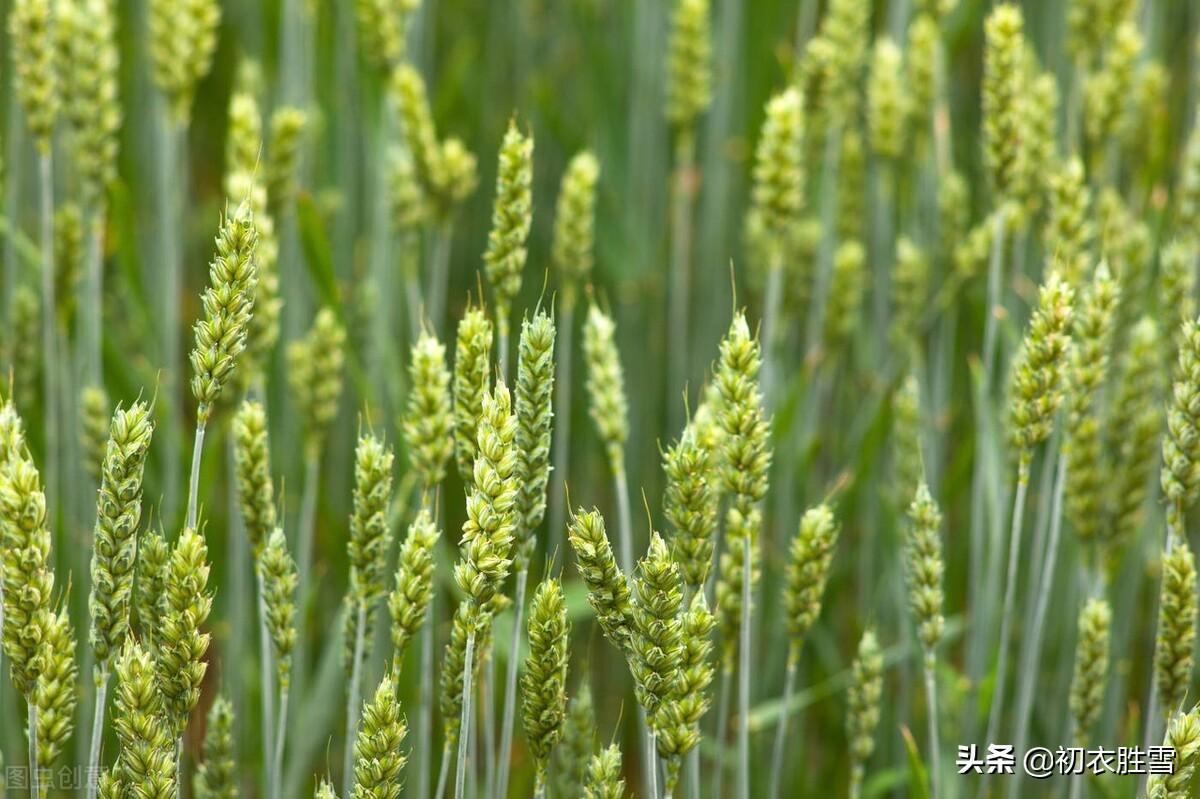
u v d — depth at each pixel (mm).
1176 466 1793
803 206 2275
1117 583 2061
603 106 2537
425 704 1880
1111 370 2041
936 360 2146
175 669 1740
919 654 2053
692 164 2504
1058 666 2092
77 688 1961
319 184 2438
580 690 1848
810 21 2268
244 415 1826
